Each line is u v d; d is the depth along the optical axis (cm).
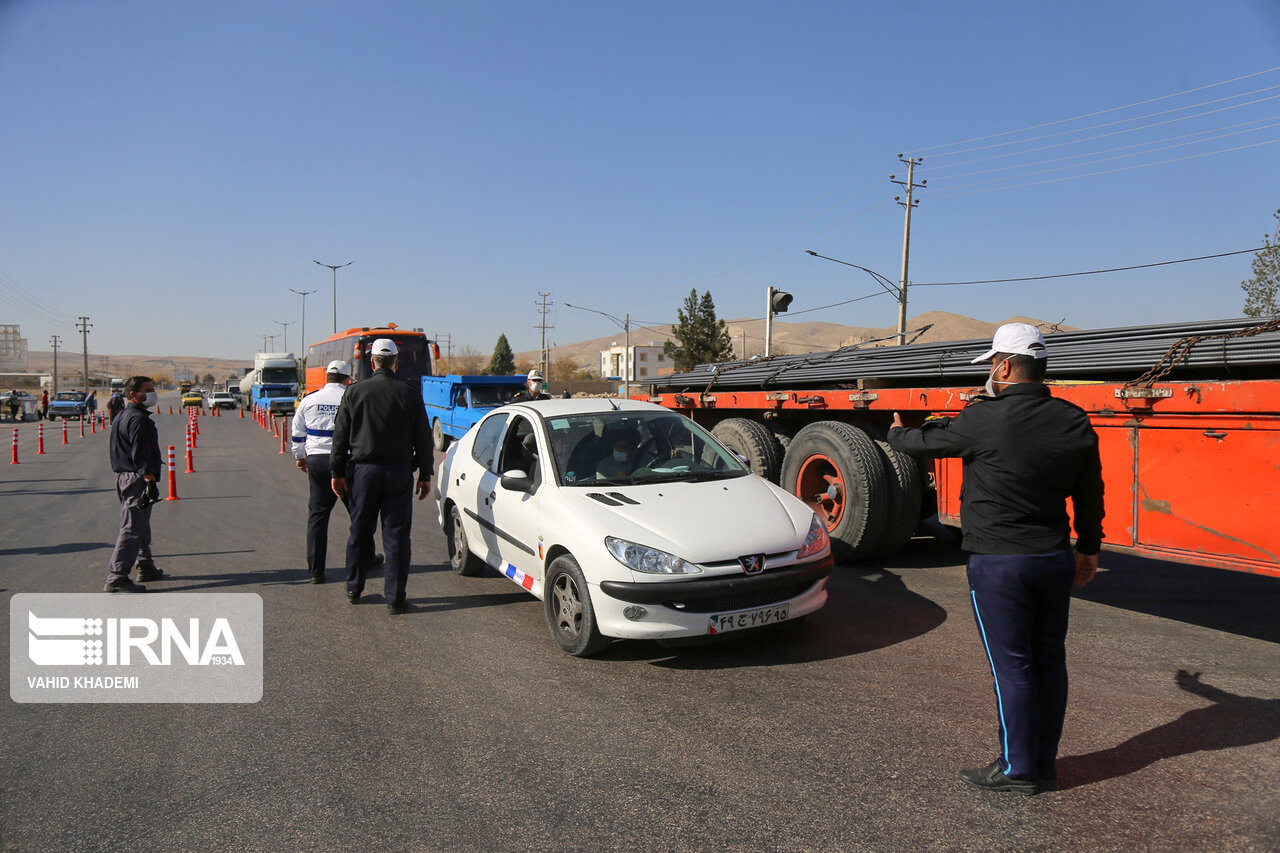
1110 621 542
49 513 1113
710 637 479
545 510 529
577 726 395
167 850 292
